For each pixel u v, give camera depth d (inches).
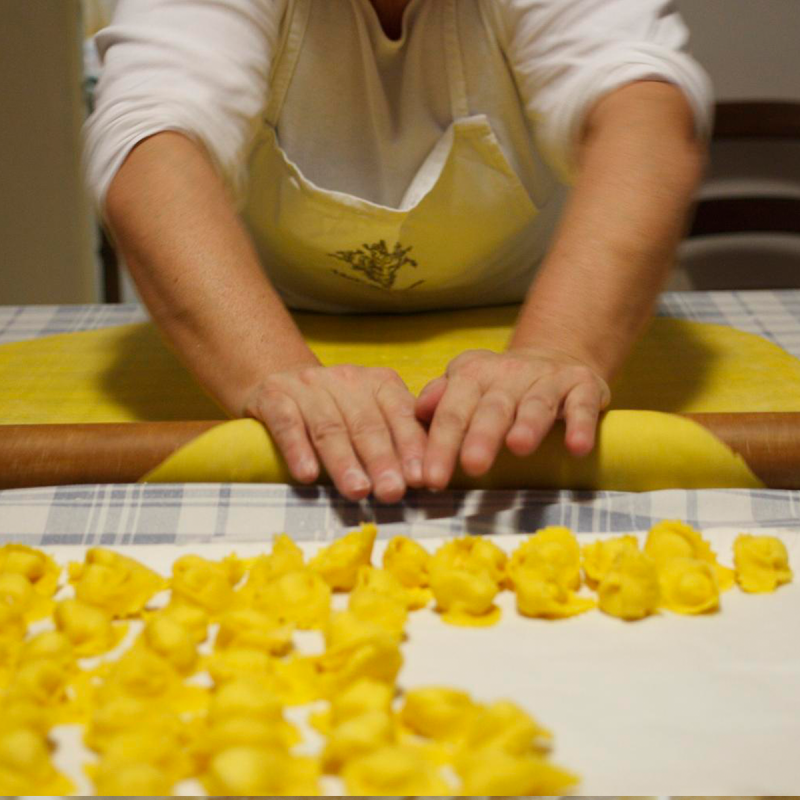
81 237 68.7
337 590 19.8
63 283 69.1
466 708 15.9
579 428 21.6
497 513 22.1
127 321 40.4
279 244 35.1
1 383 32.2
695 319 38.8
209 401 31.1
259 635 17.5
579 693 16.9
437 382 22.8
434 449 21.2
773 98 68.6
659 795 14.8
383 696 15.8
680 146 27.6
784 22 66.8
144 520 22.3
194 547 21.1
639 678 17.3
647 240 25.8
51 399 31.1
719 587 19.7
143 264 26.0
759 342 34.7
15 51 63.6
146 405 30.7
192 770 14.8
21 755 14.6
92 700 16.5
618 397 30.5
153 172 26.8
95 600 18.8
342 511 22.3
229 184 29.9
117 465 23.0
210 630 18.6
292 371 23.8
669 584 19.3
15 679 16.5
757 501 22.3
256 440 22.9
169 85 28.5
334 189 34.1
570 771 15.2
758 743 15.8
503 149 33.4
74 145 66.5
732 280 71.0
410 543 20.1
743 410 29.5
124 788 13.8
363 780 14.4
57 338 36.4
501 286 37.9
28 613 19.0
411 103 32.9
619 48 29.5
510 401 22.0
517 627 18.7
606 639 18.3
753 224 57.2
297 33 31.5
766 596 19.5
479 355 23.5
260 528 22.1
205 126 28.2
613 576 18.9
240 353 24.5
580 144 30.1
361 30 31.6
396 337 35.4
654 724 16.2
